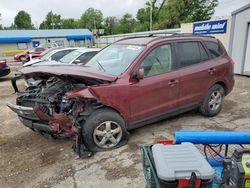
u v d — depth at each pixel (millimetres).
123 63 4012
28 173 3293
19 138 4453
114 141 3754
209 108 4953
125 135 3873
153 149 1776
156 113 4137
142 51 3975
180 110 4484
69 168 3340
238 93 7168
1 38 43625
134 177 3082
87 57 8391
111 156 3576
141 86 3836
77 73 3512
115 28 79375
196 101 4703
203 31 12797
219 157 2305
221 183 1821
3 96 8039
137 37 4801
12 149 4023
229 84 5234
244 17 9867
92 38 49625
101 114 3555
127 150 3729
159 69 4117
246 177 1623
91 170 3266
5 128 5008
